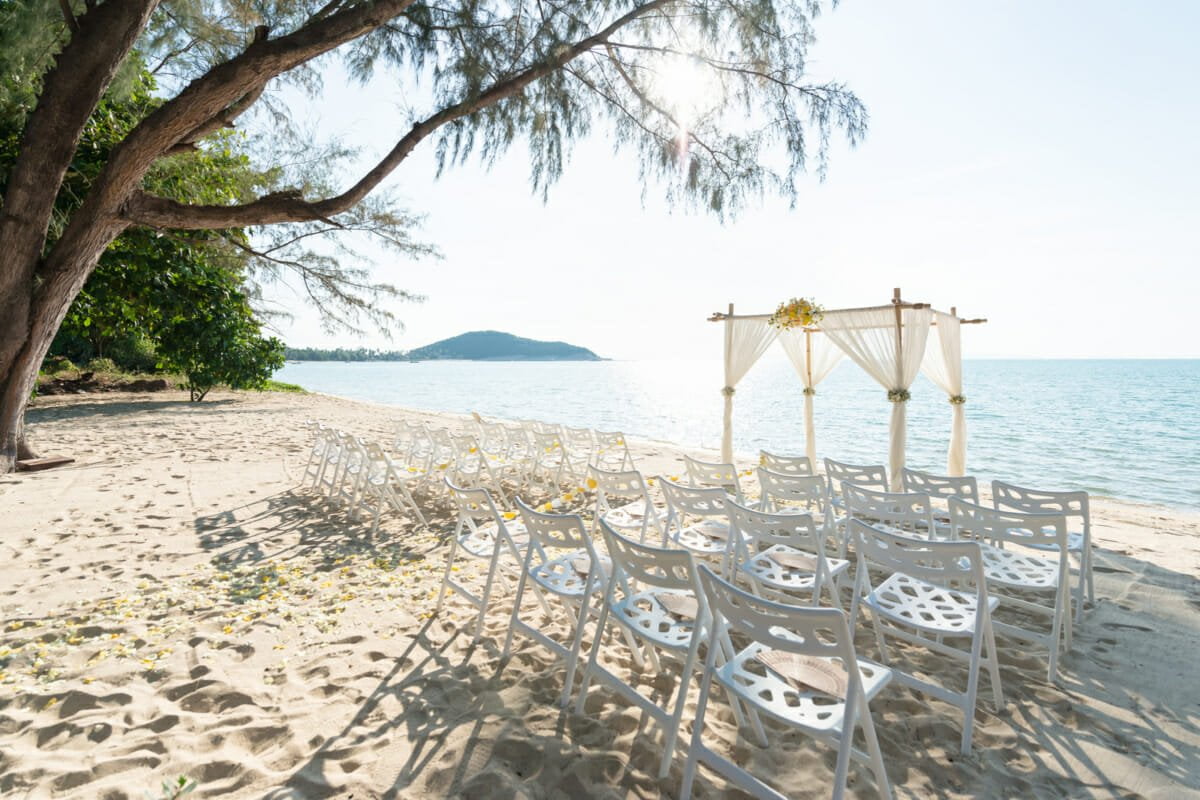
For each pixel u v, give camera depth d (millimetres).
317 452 7602
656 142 5305
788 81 4590
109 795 1782
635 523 3951
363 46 4832
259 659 2670
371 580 3725
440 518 5438
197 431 10969
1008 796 1843
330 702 2311
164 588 3553
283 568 3949
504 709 2256
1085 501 3232
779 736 2127
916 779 1913
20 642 2811
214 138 8414
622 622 2117
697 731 1751
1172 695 2430
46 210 5168
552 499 6332
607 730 2115
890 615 2309
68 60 4566
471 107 4680
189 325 15539
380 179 4934
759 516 2828
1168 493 8523
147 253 10273
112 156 4777
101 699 2322
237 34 5082
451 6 4754
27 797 1767
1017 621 3199
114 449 8688
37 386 16531
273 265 7508
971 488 3770
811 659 1863
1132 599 3516
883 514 3389
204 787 1825
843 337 6469
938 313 6398
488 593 2885
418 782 1850
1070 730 2191
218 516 5293
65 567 3865
